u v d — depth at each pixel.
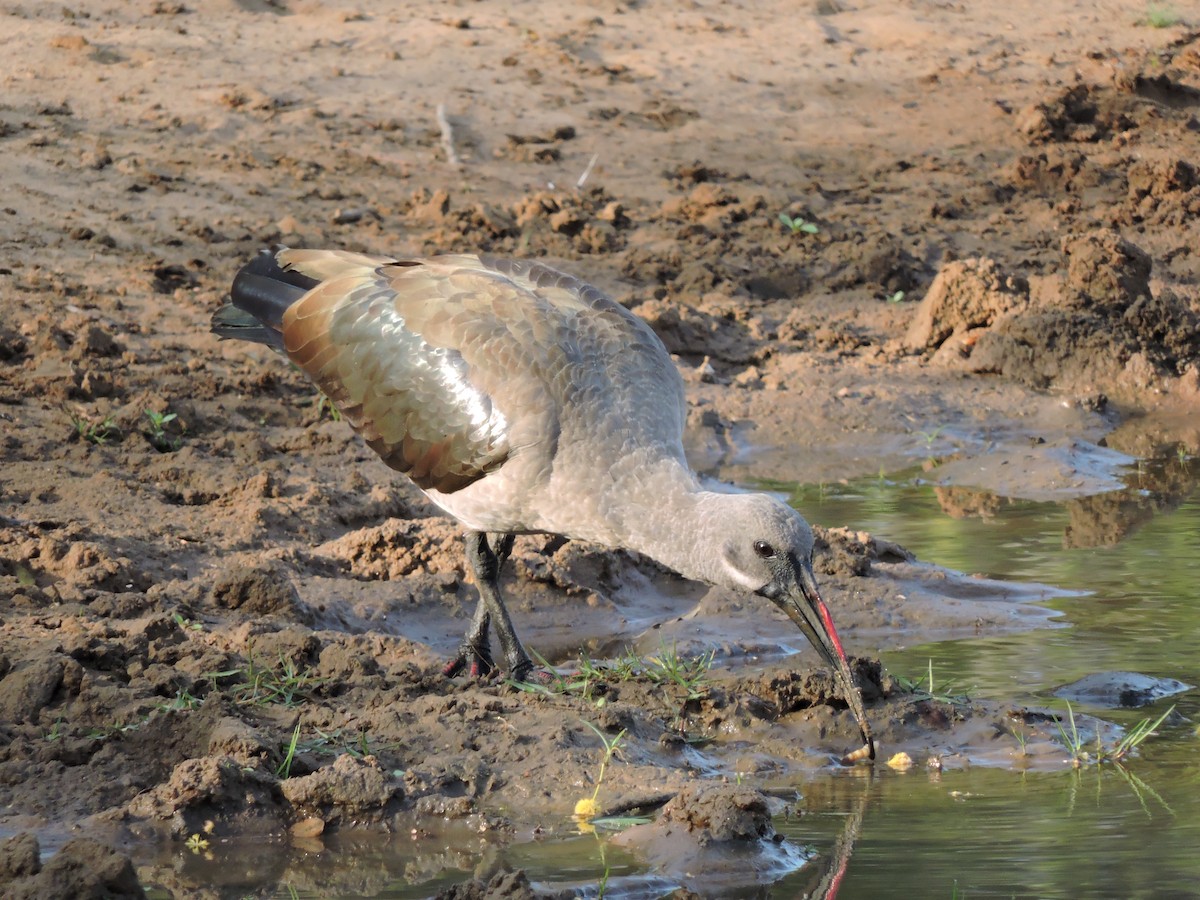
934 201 26.78
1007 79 32.06
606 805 8.99
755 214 25.52
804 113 30.02
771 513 9.52
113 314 19.75
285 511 14.49
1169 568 14.02
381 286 11.26
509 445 10.30
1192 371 20.64
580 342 10.49
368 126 27.00
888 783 9.49
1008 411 19.91
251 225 22.83
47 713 9.67
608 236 24.11
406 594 13.02
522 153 26.73
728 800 8.52
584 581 13.67
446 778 9.23
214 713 9.55
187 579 12.75
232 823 8.73
